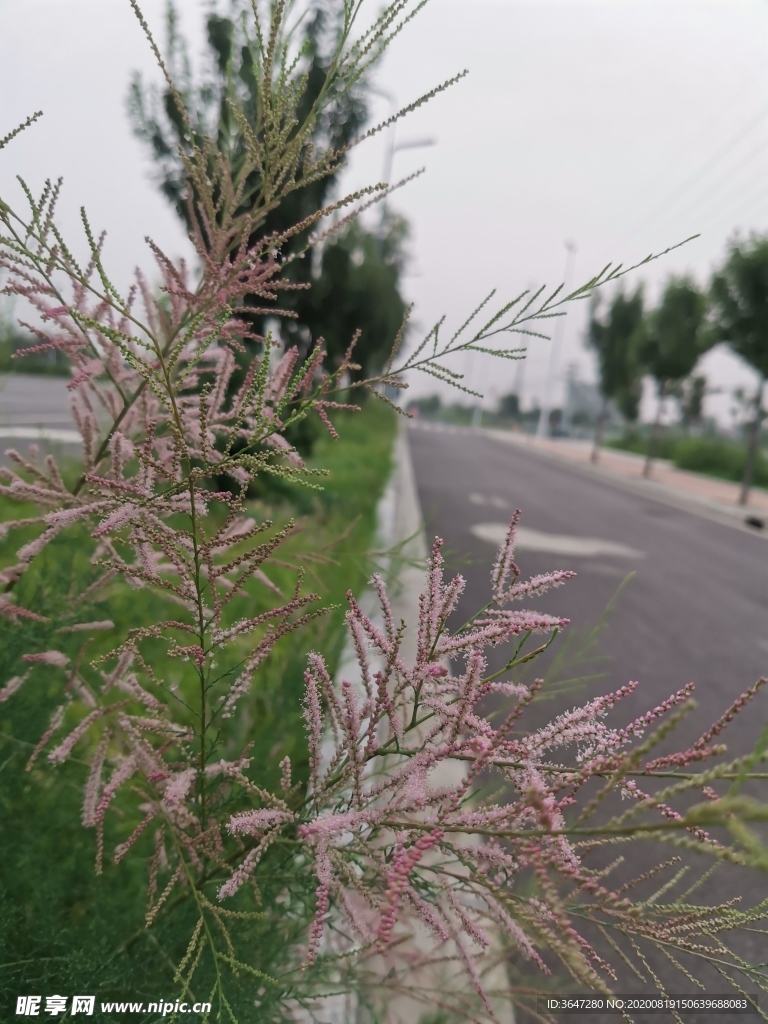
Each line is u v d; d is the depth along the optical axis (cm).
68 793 179
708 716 457
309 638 223
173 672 222
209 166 167
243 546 213
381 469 1295
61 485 151
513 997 154
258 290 132
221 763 124
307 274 919
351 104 487
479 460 2683
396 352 125
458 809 89
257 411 104
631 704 457
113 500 104
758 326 1745
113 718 138
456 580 107
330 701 113
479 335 122
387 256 2605
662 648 600
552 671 169
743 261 1722
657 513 1648
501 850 91
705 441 3347
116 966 143
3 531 126
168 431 154
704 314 2380
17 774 169
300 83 126
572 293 115
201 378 177
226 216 138
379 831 112
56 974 144
